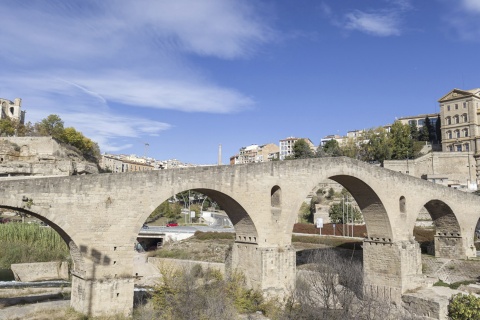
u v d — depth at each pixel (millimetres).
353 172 40781
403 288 42188
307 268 47094
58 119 124938
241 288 32812
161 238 77000
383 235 44281
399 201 45812
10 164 82938
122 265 27406
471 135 111062
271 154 188125
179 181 30328
